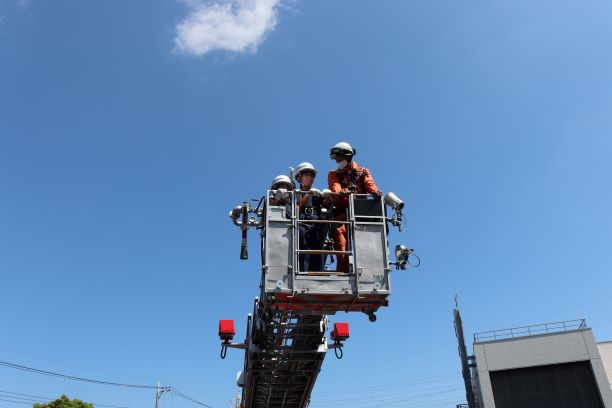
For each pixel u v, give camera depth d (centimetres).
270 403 1631
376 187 779
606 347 3644
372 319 761
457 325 3356
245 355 1452
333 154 805
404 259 751
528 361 2917
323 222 739
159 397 4281
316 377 1431
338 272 719
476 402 3359
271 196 768
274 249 712
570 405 2812
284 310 745
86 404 3450
